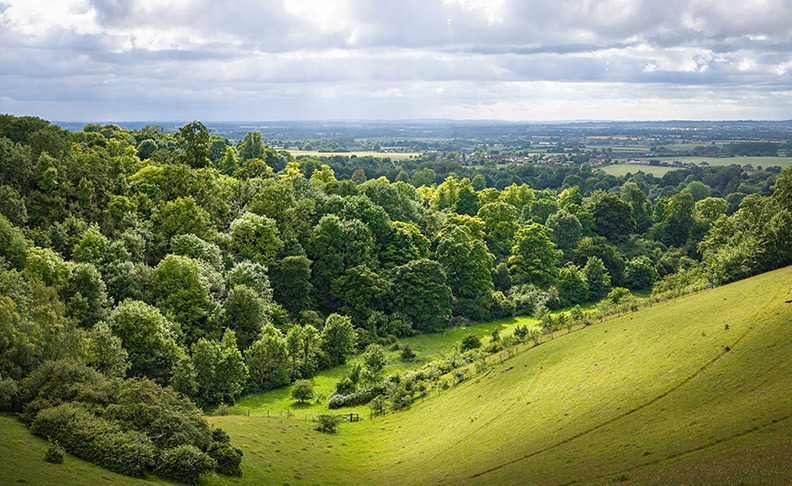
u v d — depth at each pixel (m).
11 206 91.06
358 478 54.03
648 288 157.75
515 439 53.62
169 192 117.81
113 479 40.94
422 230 162.25
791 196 111.00
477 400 70.38
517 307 137.62
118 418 49.69
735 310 69.25
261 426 65.81
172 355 78.50
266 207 127.50
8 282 65.88
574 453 45.97
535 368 73.69
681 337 65.50
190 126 139.38
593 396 57.41
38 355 59.38
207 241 109.19
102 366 69.25
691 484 34.41
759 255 97.62
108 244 93.81
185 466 45.50
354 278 117.81
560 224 173.25
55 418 45.88
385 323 115.81
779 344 53.53
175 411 52.53
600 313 97.06
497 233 174.62
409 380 86.38
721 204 198.25
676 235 188.62
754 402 44.38
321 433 68.06
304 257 116.19
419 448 60.69
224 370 80.75
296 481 51.28
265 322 97.25
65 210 99.81
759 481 32.19
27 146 109.44
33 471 37.72
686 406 48.09
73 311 76.25
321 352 99.50
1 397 50.22
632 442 44.41
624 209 184.50
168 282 88.88
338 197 140.00
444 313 121.81
